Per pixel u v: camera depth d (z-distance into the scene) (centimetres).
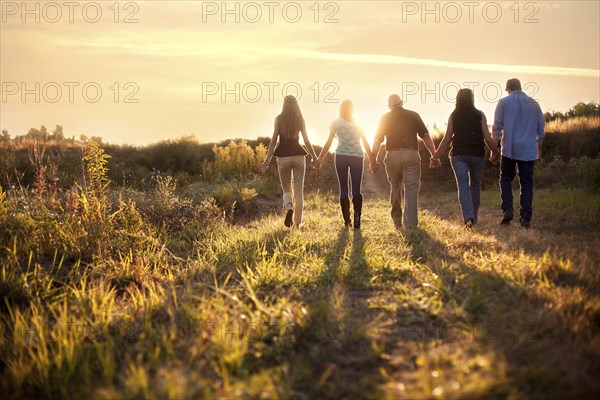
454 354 876
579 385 769
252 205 3603
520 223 2197
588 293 1140
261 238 2006
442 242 1814
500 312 1027
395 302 1144
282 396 797
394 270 1386
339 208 3297
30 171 3306
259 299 1208
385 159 2220
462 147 2186
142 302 1234
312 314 1041
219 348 936
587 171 3791
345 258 1555
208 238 2228
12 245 1612
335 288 1218
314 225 2475
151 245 1894
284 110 2300
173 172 5122
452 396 750
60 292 1366
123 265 1570
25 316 1221
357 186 2231
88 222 1777
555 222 2258
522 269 1300
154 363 917
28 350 1045
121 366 955
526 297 1109
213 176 4706
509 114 2186
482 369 811
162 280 1538
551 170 4094
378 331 1003
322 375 866
